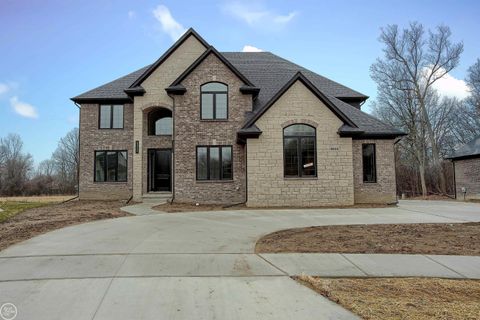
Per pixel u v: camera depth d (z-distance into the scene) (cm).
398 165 4347
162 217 1327
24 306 478
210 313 461
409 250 804
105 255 738
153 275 616
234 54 2628
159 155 2164
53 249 785
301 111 1755
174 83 1906
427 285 586
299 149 1747
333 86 2414
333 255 760
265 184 1719
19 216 1359
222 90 1923
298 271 649
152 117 2188
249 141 1733
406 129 4012
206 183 1873
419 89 3872
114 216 1355
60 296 515
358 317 453
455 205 1862
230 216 1372
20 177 5209
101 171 2280
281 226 1130
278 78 2309
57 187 4541
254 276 618
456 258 741
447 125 4191
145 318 444
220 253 771
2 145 6116
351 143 1762
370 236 959
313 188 1728
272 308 479
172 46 2053
